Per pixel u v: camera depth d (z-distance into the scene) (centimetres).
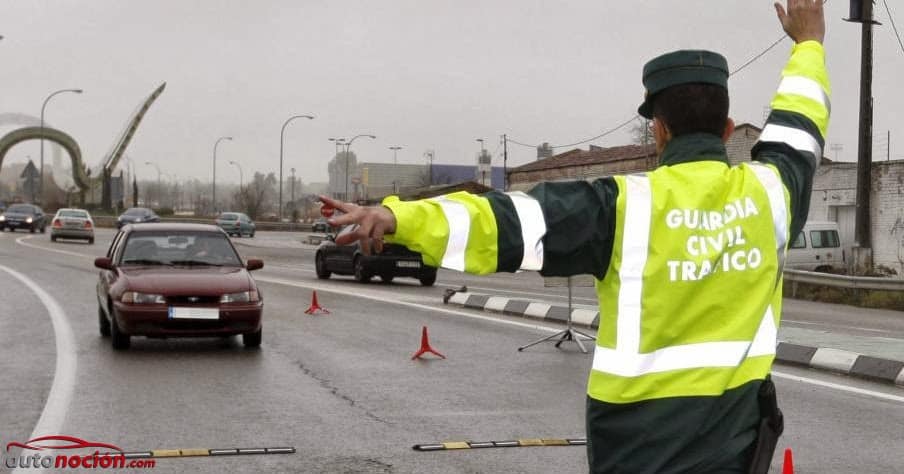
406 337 1438
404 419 847
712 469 270
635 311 273
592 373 280
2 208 8375
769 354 282
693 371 272
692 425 269
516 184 6303
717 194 279
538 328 1573
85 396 938
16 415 848
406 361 1196
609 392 273
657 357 273
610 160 5406
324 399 938
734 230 279
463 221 262
